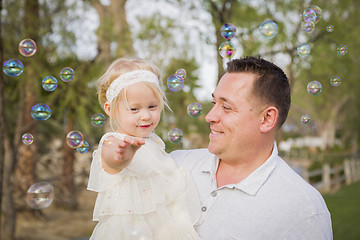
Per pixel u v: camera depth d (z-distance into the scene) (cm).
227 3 406
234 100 152
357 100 1644
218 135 157
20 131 530
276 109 155
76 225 749
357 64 619
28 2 572
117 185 149
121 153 129
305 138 2805
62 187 877
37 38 540
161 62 472
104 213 147
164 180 157
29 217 735
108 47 548
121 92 158
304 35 493
